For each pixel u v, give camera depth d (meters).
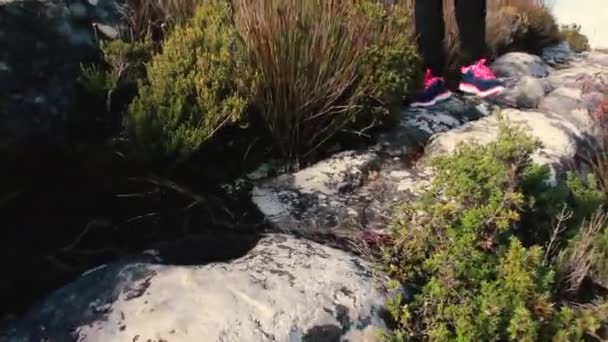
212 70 3.52
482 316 2.77
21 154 3.20
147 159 3.37
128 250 3.02
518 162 3.10
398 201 3.46
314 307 2.68
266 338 2.53
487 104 4.66
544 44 7.18
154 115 3.39
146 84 3.59
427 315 2.84
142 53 3.63
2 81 3.14
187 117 3.46
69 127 3.35
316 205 3.43
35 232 3.06
